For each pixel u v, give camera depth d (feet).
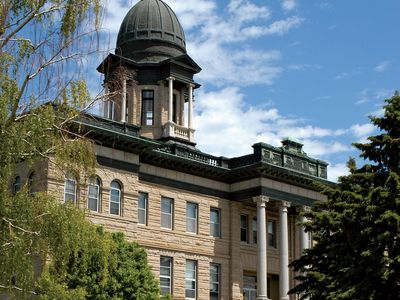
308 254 148.36
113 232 154.40
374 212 132.98
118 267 140.56
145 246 187.01
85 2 85.25
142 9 245.65
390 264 129.29
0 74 81.66
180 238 196.95
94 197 172.35
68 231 81.30
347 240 138.10
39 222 79.77
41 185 134.21
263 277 202.18
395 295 131.13
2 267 76.28
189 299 196.34
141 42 240.53
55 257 81.05
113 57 224.74
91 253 92.43
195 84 238.68
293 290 147.43
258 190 206.59
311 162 223.30
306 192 218.38
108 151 176.96
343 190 144.87
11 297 78.38
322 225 144.05
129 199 179.32
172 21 246.88
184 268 196.34
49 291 84.53
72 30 84.43
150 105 233.76
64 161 84.69
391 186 134.51
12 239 76.69
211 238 205.36
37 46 83.51
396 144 140.26
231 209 212.23
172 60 231.30
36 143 81.46
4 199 77.46
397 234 131.75
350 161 149.07
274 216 222.89
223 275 206.39
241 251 211.82
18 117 81.82
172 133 226.99
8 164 77.61
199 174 206.18
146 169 192.54
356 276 132.46
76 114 86.48
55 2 84.74
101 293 133.69
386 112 144.15
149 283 147.02
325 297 136.56
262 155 208.23
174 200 198.18
